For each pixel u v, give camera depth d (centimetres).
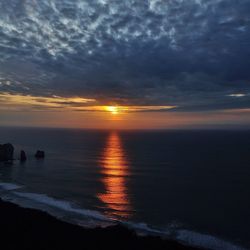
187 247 3766
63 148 19075
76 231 4016
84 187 7494
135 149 19075
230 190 7275
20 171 9856
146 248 3569
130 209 5638
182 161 12950
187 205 5931
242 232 4512
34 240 3566
